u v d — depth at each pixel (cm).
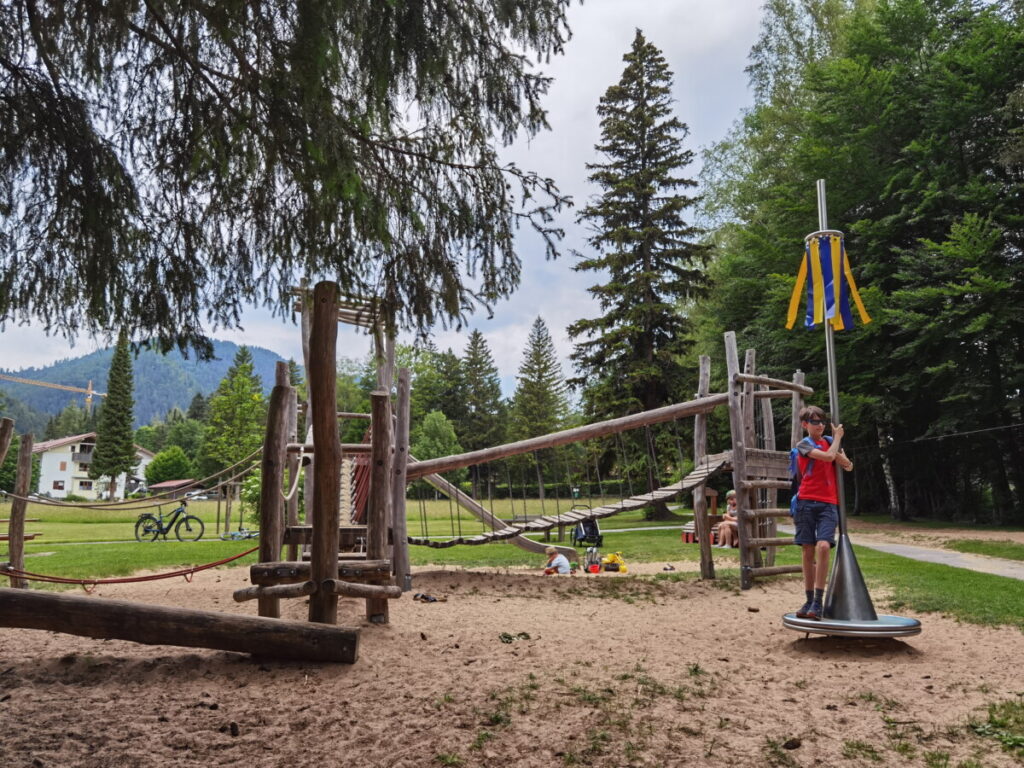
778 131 3516
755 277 3338
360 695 463
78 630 499
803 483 687
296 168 530
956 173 2675
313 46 460
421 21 504
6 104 526
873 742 393
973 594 899
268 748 379
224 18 457
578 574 1260
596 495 3969
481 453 1112
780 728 412
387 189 598
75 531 2880
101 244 565
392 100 562
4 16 504
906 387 2614
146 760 358
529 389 8506
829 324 715
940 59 2723
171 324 605
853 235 2892
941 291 2338
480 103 573
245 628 522
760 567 1125
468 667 536
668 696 470
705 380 1242
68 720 407
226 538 2364
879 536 2242
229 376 6812
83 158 542
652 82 3978
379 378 953
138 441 16938
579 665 549
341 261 609
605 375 3766
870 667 557
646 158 3941
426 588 996
